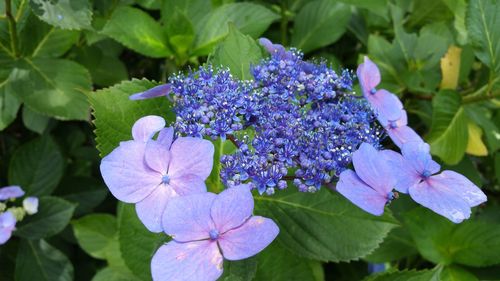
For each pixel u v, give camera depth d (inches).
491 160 18.1
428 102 17.4
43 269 16.5
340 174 9.8
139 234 13.4
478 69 18.9
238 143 10.6
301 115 10.9
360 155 9.5
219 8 15.9
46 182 17.2
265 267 13.4
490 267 15.1
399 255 15.6
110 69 17.6
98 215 16.8
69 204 16.4
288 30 19.6
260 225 8.9
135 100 11.7
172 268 8.7
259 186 9.9
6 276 17.4
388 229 12.4
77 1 14.4
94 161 18.8
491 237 14.4
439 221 14.7
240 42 12.6
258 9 15.9
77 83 15.7
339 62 17.5
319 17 17.5
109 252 16.6
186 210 8.9
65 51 16.5
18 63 15.7
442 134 15.0
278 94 11.0
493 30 14.6
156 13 19.4
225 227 9.0
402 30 17.1
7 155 18.5
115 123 11.6
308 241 12.5
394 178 9.6
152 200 9.3
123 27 15.3
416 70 16.8
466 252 14.5
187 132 10.3
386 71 16.9
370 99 11.5
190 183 9.3
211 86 10.8
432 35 16.9
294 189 12.4
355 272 17.2
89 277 18.2
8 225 15.2
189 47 15.8
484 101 15.7
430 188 9.9
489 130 15.7
